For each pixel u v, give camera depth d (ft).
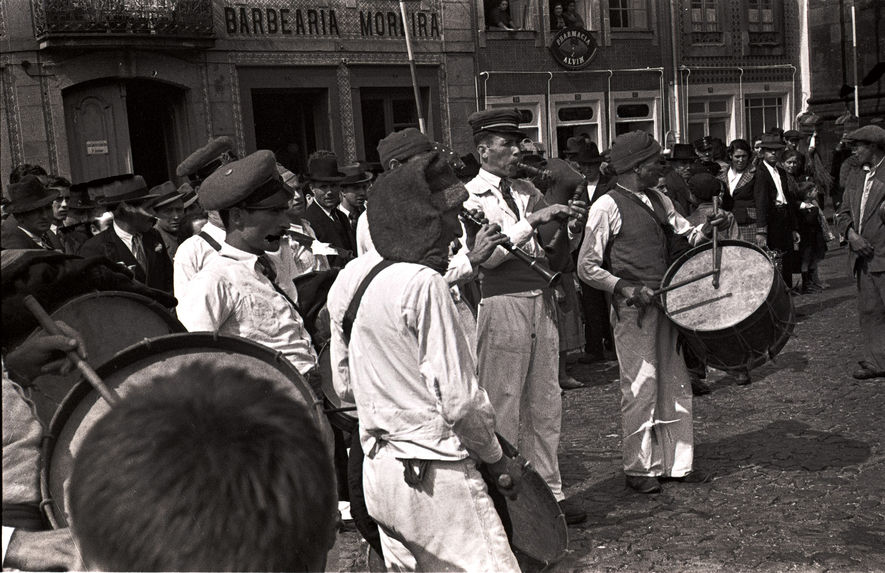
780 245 37.35
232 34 55.31
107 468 3.02
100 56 50.88
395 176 8.80
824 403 22.52
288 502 3.12
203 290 10.79
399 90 62.39
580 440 21.02
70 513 3.13
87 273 8.03
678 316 16.61
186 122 54.19
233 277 11.03
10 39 48.83
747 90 76.95
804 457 18.38
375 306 8.61
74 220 27.53
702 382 24.16
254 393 3.31
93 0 50.01
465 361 8.39
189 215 21.12
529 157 29.99
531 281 15.15
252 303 11.10
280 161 58.75
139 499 2.97
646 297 16.44
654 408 16.99
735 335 16.02
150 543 2.95
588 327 30.27
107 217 24.22
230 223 11.24
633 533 15.07
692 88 73.77
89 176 51.52
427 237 8.67
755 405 22.80
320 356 11.89
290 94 59.00
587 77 68.95
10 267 7.32
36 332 7.16
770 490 16.62
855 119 62.28
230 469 3.06
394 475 8.50
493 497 8.75
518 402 15.19
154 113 54.85
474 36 64.13
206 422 3.14
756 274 16.47
